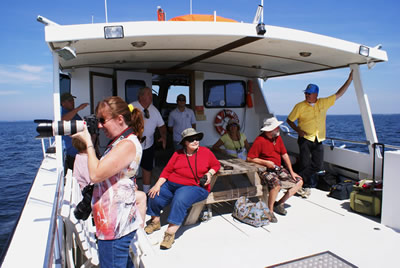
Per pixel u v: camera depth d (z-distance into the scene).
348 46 3.89
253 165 3.97
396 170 3.49
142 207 3.27
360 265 2.78
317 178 5.18
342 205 4.35
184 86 8.00
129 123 1.92
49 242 1.55
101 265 1.84
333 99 4.86
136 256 2.31
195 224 3.74
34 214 2.40
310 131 4.79
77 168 3.21
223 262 2.86
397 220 3.51
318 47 3.80
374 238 3.31
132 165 1.81
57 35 2.82
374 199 3.86
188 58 4.92
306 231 3.50
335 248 3.10
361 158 4.82
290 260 2.86
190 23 3.06
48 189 3.07
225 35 3.16
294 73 6.29
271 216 3.79
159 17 4.39
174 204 3.18
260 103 7.06
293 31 3.46
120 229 1.78
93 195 1.81
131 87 5.95
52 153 5.10
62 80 5.11
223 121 6.76
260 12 3.24
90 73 5.32
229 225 3.70
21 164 35.84
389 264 2.79
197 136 3.35
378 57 4.14
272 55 4.50
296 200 4.58
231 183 4.71
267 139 4.05
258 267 2.76
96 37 2.88
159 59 4.98
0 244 11.59
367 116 4.69
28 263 1.70
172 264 2.83
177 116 5.50
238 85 7.00
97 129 1.84
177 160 3.47
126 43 3.51
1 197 20.06
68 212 1.98
